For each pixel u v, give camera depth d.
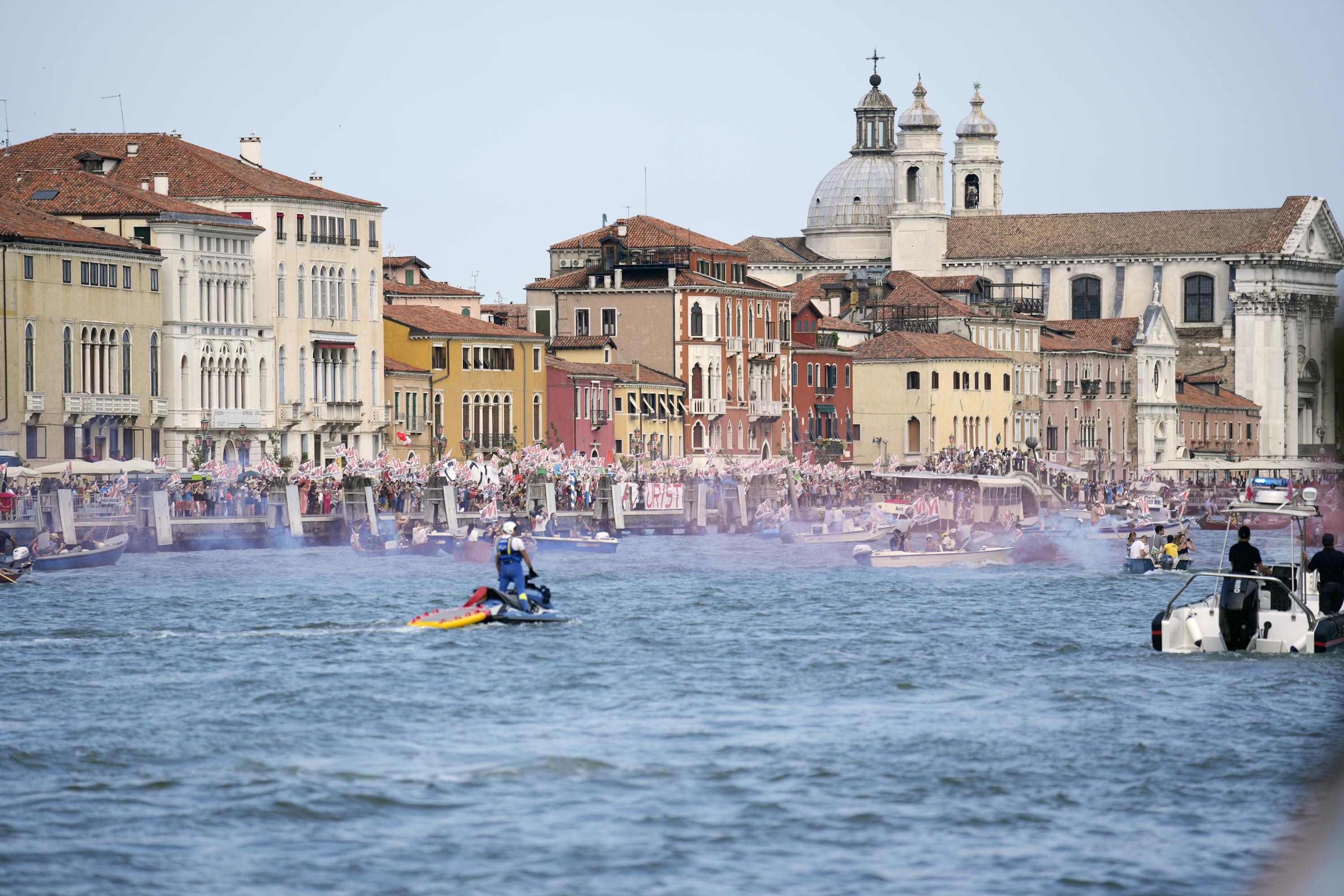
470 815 81.44
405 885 72.50
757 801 83.62
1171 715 100.94
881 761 90.88
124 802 83.31
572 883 72.75
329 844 77.44
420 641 129.62
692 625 141.75
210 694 108.06
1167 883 72.75
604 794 84.88
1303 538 124.25
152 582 175.62
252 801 83.38
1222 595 118.75
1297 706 102.75
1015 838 78.50
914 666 119.69
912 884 72.75
